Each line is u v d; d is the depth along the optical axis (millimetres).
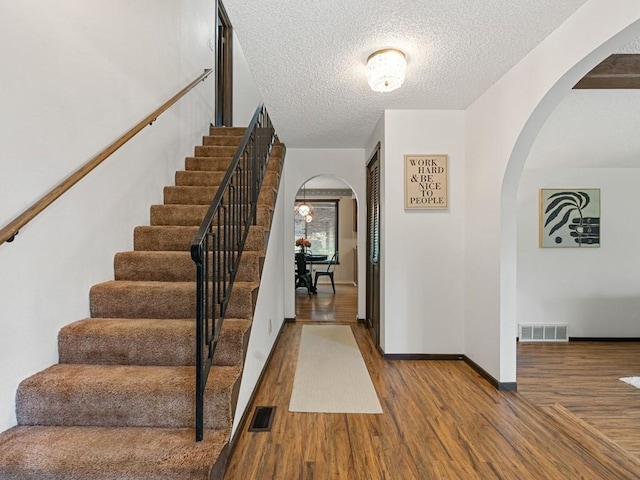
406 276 3379
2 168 1479
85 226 2047
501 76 2629
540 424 2186
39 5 1680
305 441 1985
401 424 2172
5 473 1297
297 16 1916
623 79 2551
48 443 1426
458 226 3365
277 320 3973
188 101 3701
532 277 4547
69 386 1560
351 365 3229
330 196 9492
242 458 1828
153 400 1563
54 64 1783
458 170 3359
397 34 2086
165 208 2826
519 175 2631
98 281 2182
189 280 2332
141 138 2721
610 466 1777
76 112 1958
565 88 2104
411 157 3357
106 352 1808
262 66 2475
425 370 3098
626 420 2354
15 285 1549
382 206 3490
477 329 3074
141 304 2072
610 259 4520
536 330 4480
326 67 2492
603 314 4520
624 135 3725
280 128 3936
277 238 3934
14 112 1537
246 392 2219
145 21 2785
